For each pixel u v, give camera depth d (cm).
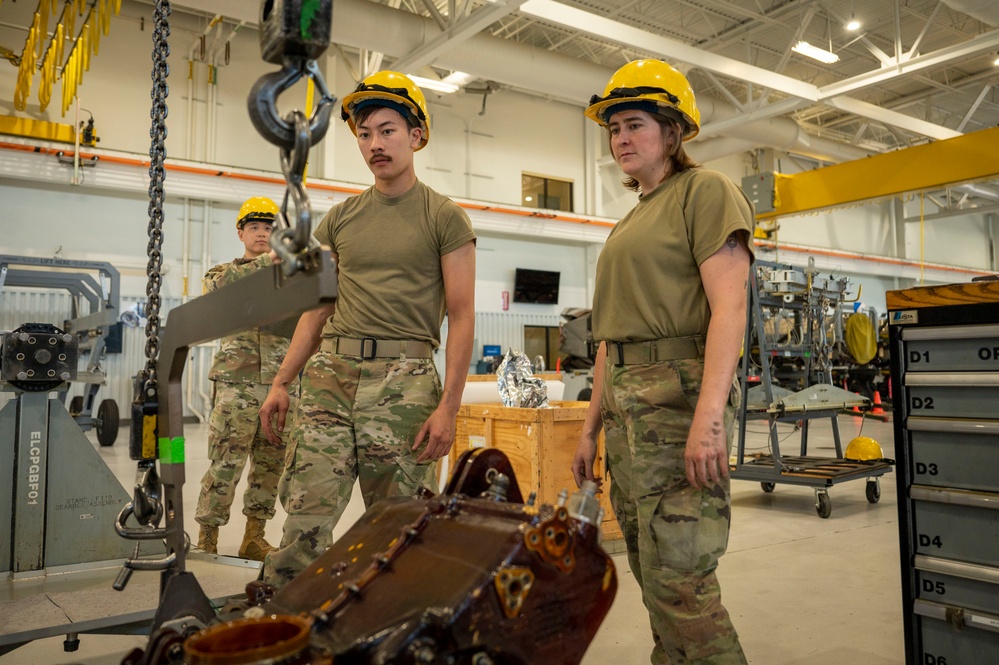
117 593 215
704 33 1240
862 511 428
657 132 151
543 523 82
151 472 130
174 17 1075
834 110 1574
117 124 1039
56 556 266
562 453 328
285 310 87
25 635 180
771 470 444
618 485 154
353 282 184
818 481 411
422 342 182
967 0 764
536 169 1428
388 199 188
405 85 180
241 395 299
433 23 863
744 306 134
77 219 1009
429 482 181
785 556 321
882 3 1129
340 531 372
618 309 148
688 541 131
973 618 148
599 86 996
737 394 140
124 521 125
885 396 1198
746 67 952
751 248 138
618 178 1532
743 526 386
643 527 137
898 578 284
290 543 167
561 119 1468
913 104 1562
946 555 155
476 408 360
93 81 1023
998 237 2320
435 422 173
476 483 112
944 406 155
